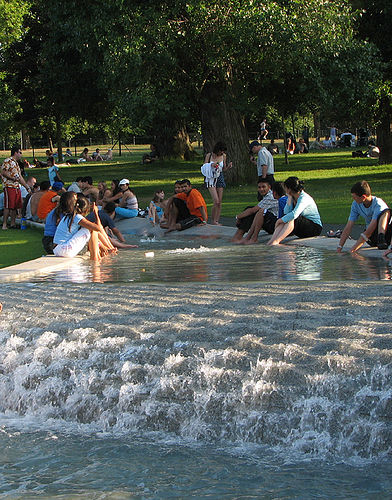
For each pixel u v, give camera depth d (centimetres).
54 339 592
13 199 1828
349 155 4869
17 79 4538
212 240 1363
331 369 460
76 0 2759
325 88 2728
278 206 1291
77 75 3519
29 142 8356
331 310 602
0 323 663
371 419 423
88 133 7700
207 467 416
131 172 3919
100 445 460
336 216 1608
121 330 587
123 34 2608
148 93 2581
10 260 1269
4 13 3162
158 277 909
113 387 510
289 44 2572
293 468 409
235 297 702
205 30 2598
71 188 1900
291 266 940
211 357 502
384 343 489
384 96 3316
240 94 2808
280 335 531
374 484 383
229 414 459
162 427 477
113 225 1348
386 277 789
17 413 541
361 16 2912
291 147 5334
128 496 384
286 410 446
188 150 4509
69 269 1047
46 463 435
